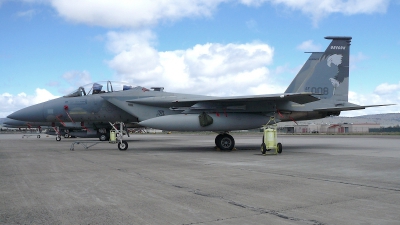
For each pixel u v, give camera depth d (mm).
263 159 12328
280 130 82312
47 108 18266
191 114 16172
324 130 77750
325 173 8703
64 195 6113
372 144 21891
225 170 9336
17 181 7656
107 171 9227
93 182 7465
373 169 9438
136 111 17344
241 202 5512
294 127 79812
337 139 31172
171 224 4340
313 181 7480
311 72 17766
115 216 4715
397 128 74375
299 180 7617
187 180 7668
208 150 17203
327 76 17750
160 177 8117
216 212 4902
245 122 16078
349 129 78312
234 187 6797
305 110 17062
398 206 5219
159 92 18000
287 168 9727
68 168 9953
